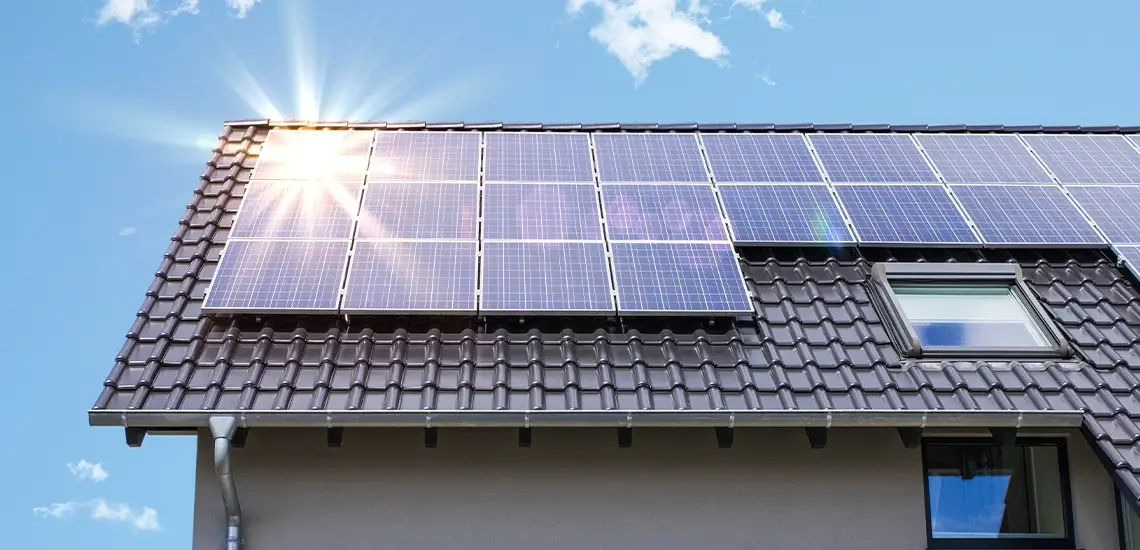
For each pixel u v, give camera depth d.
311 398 8.52
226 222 10.83
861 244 10.64
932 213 11.12
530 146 12.22
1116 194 11.68
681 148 12.35
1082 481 9.35
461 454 9.02
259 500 8.78
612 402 8.55
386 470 8.94
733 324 9.72
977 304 10.29
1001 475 9.45
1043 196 11.56
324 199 10.77
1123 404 9.03
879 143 12.70
